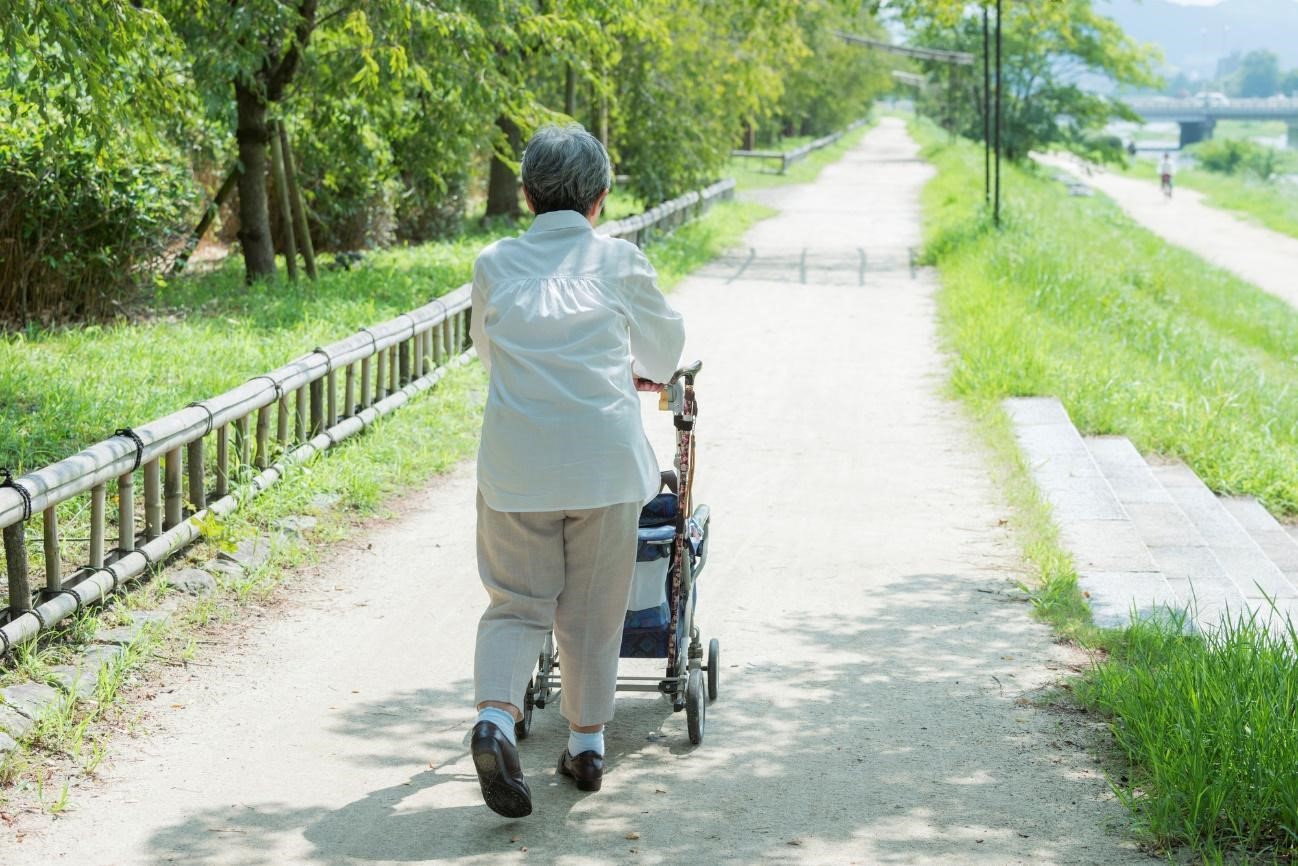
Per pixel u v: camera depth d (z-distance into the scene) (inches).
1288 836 141.6
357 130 611.5
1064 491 318.3
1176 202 2043.6
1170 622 215.5
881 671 201.0
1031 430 380.2
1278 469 414.9
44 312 445.4
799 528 287.0
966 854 141.3
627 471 142.7
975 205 1032.2
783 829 147.6
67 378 341.1
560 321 143.1
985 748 170.9
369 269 615.8
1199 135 7012.8
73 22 299.0
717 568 257.6
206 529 235.0
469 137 644.7
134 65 376.5
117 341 408.2
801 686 194.5
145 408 316.2
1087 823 148.6
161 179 469.1
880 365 487.5
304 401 302.7
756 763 166.4
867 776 162.2
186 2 490.6
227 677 191.5
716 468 341.4
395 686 191.2
